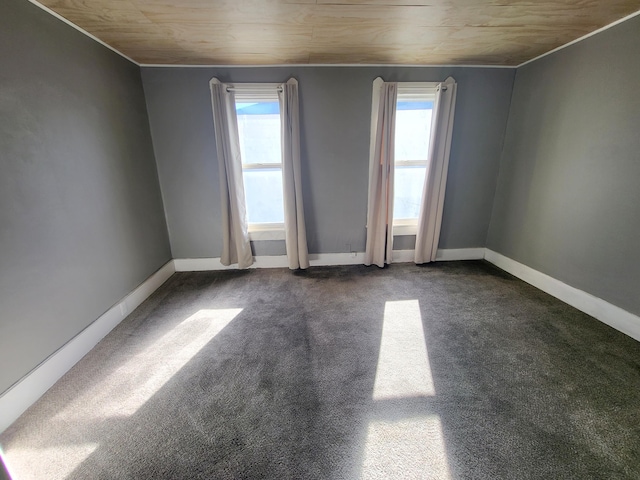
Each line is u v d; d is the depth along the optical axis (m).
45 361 1.61
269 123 3.04
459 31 2.10
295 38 2.18
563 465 1.17
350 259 3.45
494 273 3.14
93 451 1.26
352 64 2.84
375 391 1.58
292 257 3.21
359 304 2.52
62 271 1.75
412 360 1.82
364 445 1.27
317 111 2.96
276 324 2.24
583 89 2.24
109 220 2.21
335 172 3.15
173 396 1.56
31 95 1.58
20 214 1.50
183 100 2.82
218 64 2.75
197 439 1.31
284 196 3.05
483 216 3.44
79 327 1.88
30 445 1.29
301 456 1.23
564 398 1.50
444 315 2.33
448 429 1.34
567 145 2.40
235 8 1.72
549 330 2.09
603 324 2.15
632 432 1.31
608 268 2.12
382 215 3.17
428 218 3.29
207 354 1.90
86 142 2.00
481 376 1.67
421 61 2.78
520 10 1.79
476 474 1.15
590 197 2.22
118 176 2.34
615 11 1.82
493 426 1.35
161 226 3.03
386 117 2.90
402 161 3.26
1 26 1.42
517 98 2.96
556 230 2.54
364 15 1.83
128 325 2.24
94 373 1.73
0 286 1.38
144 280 2.68
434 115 2.94
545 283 2.69
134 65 2.62
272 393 1.57
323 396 1.55
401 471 1.17
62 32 1.80
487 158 3.24
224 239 3.13
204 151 2.97
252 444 1.29
